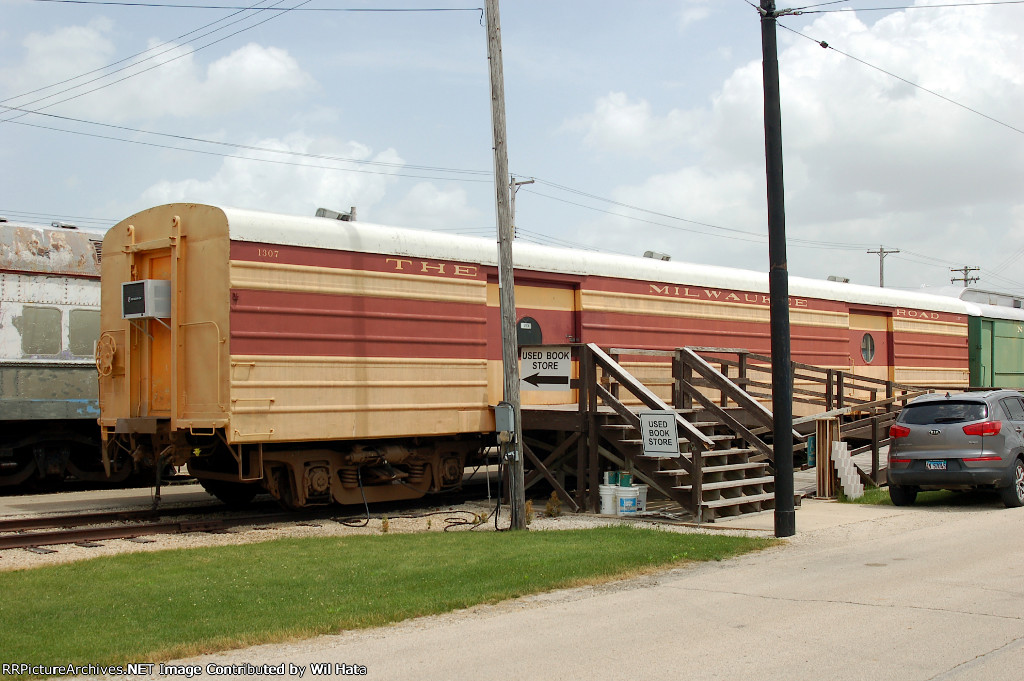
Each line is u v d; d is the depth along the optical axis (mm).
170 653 5750
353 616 6535
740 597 7164
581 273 14609
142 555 9070
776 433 10305
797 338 18359
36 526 11133
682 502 11766
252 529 11086
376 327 12055
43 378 15367
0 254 14953
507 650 5816
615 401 12320
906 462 12141
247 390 10828
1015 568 8102
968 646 5730
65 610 6766
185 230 11359
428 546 9531
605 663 5508
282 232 11242
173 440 11305
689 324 16344
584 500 12648
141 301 11336
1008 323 25969
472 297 13164
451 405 12820
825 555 8945
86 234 16172
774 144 10641
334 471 12219
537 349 13047
